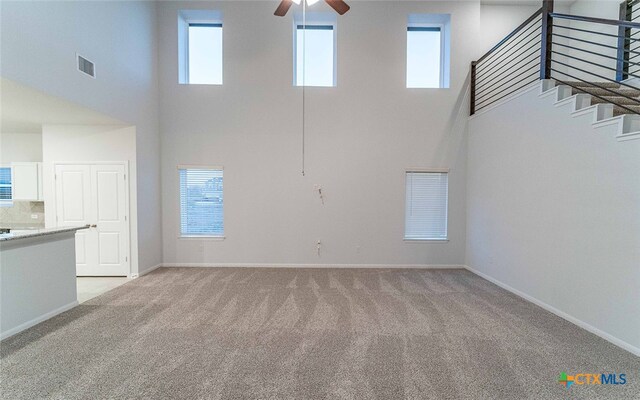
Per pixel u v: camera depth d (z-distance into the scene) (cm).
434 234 498
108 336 255
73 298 321
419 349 236
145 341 246
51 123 423
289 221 493
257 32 480
